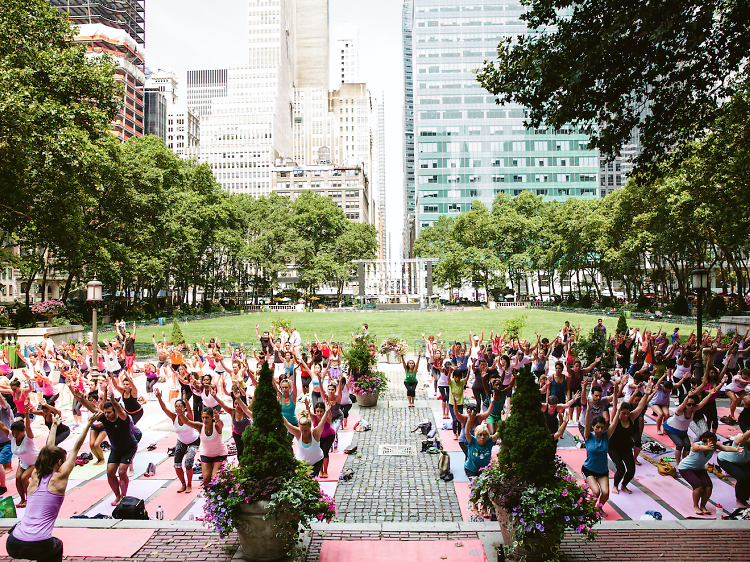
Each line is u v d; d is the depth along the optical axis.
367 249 95.75
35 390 15.53
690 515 7.88
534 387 6.28
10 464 9.40
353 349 16.89
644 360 15.59
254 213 89.31
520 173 120.38
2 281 68.75
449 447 11.73
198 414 12.74
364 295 89.25
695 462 7.88
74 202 26.12
